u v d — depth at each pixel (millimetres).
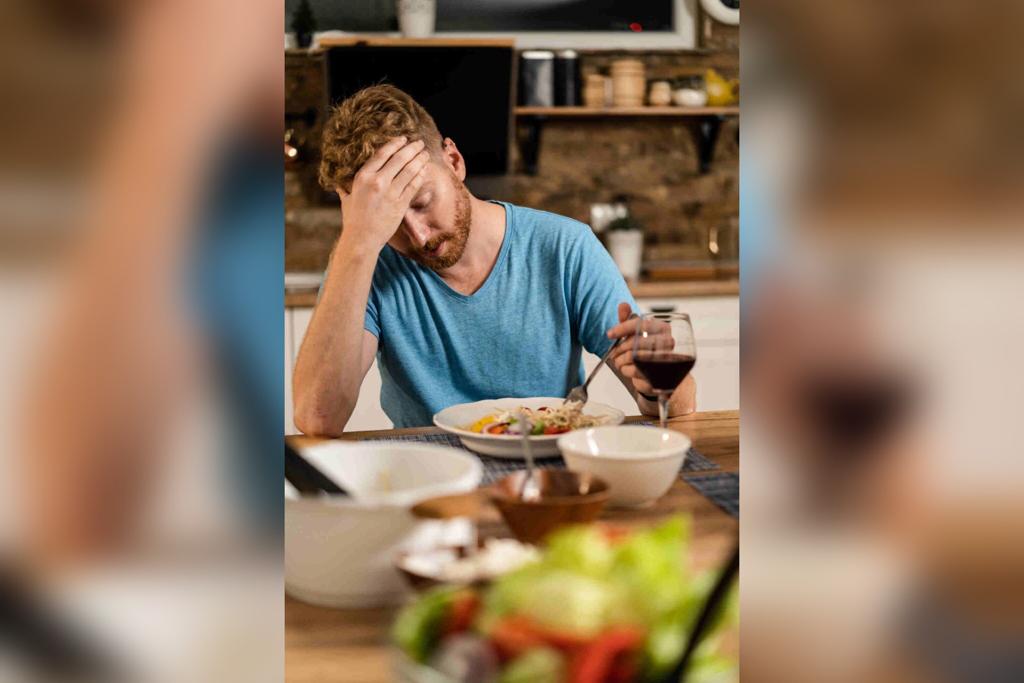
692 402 851
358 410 1502
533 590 368
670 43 1954
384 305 1017
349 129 991
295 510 442
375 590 438
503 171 1909
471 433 675
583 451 571
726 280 1785
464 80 1801
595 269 1023
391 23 1808
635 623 359
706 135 1991
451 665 358
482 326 1023
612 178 2016
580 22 1913
